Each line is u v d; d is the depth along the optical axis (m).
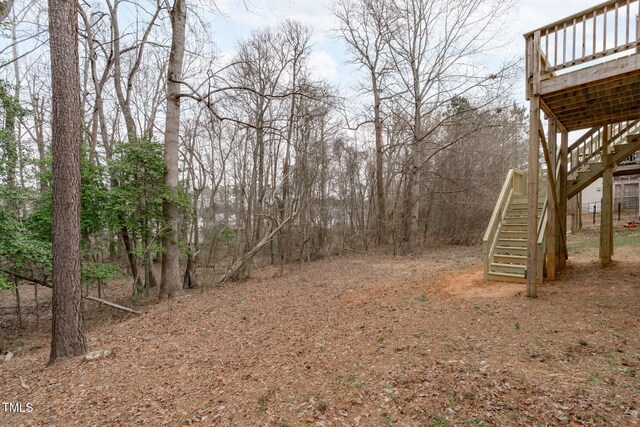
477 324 4.65
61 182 5.23
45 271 8.12
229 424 3.01
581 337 3.81
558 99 5.73
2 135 7.20
